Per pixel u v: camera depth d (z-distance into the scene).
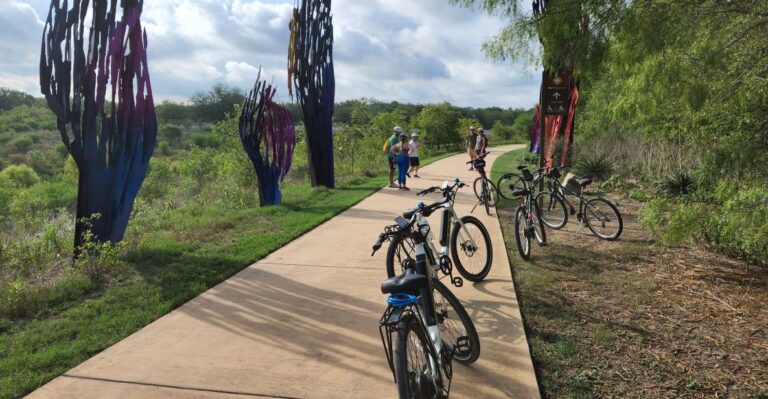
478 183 14.05
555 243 7.41
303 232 8.20
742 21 4.60
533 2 10.09
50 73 5.95
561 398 3.27
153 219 9.37
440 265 4.79
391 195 12.48
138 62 6.70
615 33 5.43
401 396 2.45
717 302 4.99
